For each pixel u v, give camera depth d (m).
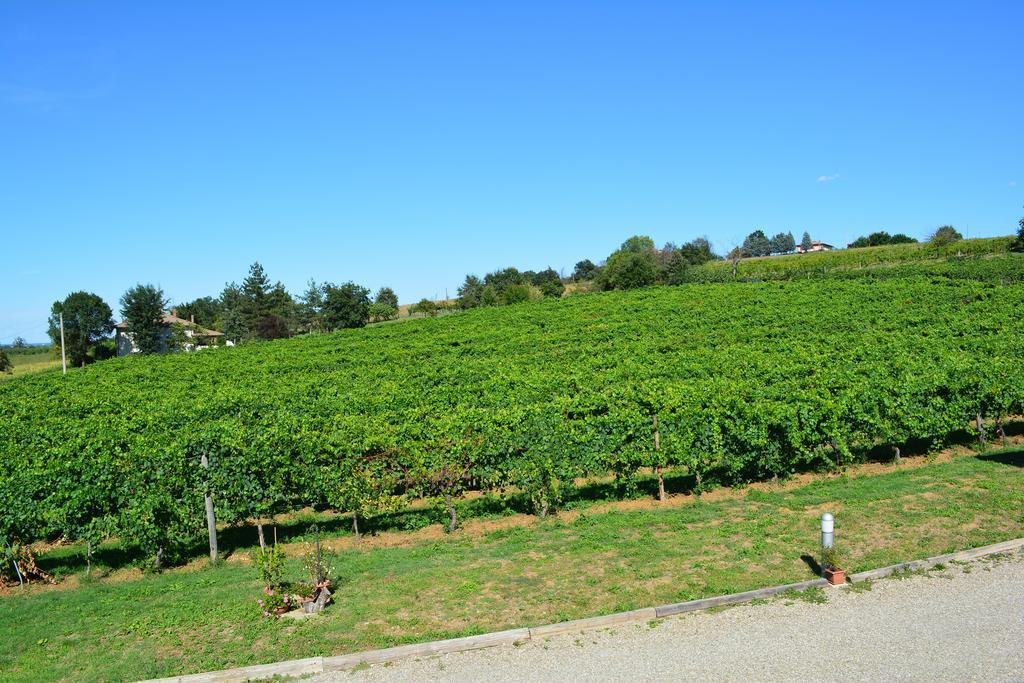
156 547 13.47
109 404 32.25
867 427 17.05
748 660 7.98
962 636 8.23
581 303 62.31
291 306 102.19
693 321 48.19
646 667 7.96
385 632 9.29
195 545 14.62
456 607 9.98
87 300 84.19
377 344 53.06
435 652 8.67
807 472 17.17
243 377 41.84
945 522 12.09
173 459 14.08
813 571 10.41
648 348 39.88
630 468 15.97
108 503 13.52
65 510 12.98
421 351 46.88
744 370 28.75
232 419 23.05
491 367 36.44
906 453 18.48
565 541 12.80
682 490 16.27
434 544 13.59
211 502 13.81
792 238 153.50
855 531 11.98
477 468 15.16
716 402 16.47
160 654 9.12
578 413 18.11
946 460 17.50
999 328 36.28
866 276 60.94
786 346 35.97
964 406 18.00
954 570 10.13
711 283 69.81
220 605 10.75
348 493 14.52
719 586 10.04
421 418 19.81
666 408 16.08
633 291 67.31
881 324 41.09
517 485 15.28
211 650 9.13
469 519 15.25
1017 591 9.33
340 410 24.78
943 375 18.64
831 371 22.44
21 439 22.80
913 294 49.84
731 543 11.87
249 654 8.91
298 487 14.84
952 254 74.06
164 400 32.28
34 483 13.12
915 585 9.73
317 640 9.19
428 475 14.65
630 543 12.27
